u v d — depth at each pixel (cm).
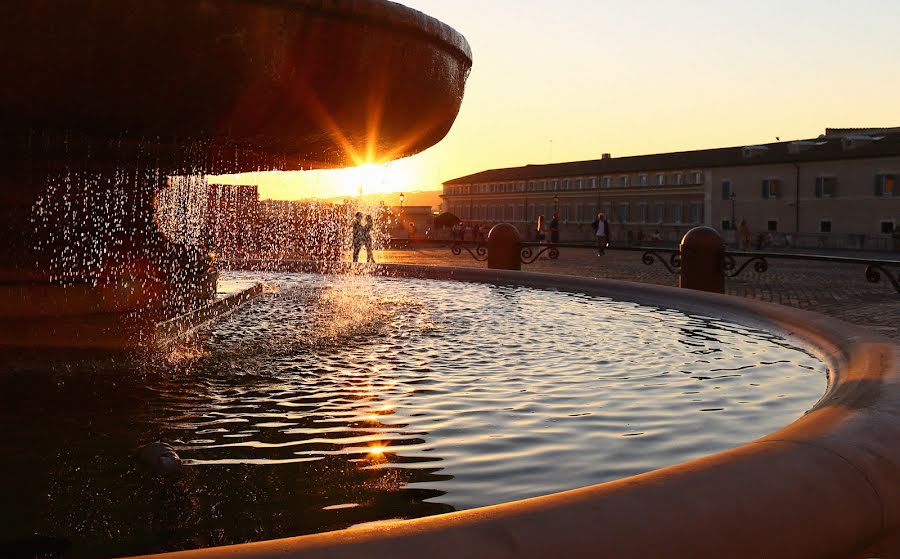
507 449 273
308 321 583
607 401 343
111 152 440
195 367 408
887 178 5078
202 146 445
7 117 362
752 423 308
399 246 3809
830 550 154
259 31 350
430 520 130
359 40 380
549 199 7950
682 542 136
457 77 464
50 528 203
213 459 259
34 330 441
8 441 278
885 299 1185
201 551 118
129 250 500
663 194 6650
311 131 425
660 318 616
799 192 5578
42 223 470
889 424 195
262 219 1981
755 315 562
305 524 207
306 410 325
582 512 135
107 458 259
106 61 332
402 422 307
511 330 556
